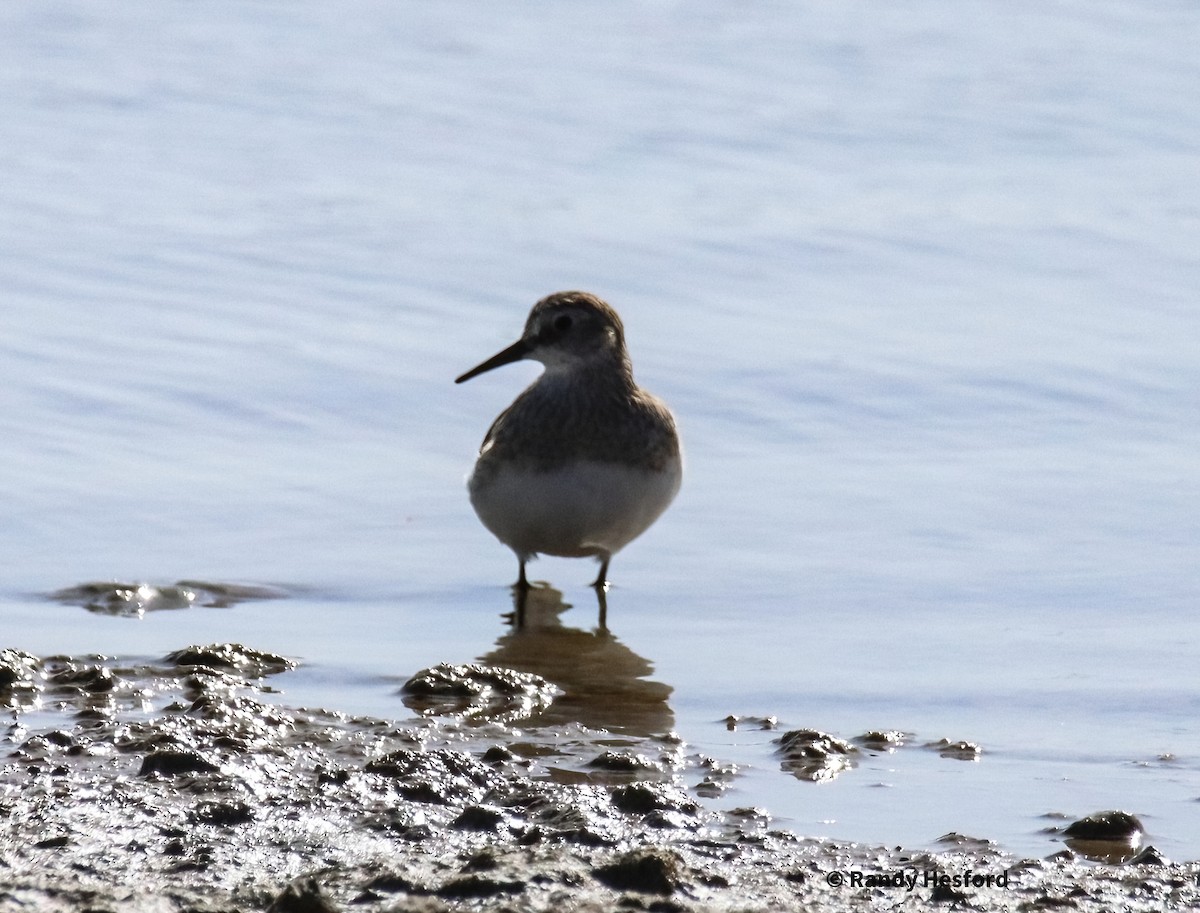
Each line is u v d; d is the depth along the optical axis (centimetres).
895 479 1452
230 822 749
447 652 1102
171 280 1872
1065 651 1091
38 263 1897
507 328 1788
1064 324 1791
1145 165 2308
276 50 2752
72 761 833
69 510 1355
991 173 2277
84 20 2866
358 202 2141
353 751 873
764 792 830
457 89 2577
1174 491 1406
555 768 860
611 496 1228
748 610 1195
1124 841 768
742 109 2508
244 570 1267
